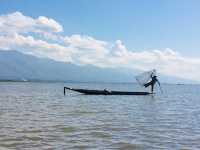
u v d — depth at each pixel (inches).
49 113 1464.1
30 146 720.3
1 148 694.5
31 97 2856.8
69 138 832.3
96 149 713.0
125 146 753.0
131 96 3270.2
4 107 1720.0
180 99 3051.2
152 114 1533.0
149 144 781.3
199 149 732.0
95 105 2049.7
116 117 1363.2
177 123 1187.9
